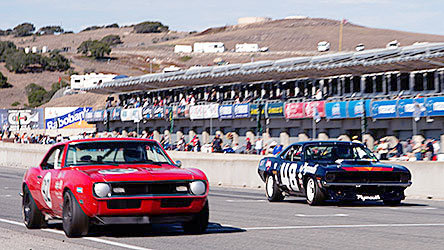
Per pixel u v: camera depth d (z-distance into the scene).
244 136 154.12
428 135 112.06
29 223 32.91
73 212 27.64
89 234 29.75
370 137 122.44
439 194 57.97
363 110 121.50
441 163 58.28
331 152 49.28
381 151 110.94
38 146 176.88
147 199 27.00
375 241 27.86
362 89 132.12
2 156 135.88
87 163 29.75
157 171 28.23
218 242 27.34
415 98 111.44
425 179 59.47
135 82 186.25
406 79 123.19
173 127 177.12
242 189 72.56
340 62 128.38
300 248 25.78
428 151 102.12
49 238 28.66
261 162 55.00
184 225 30.11
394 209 45.34
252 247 26.00
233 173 78.50
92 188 26.75
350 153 49.31
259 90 157.50
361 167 45.72
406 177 46.34
